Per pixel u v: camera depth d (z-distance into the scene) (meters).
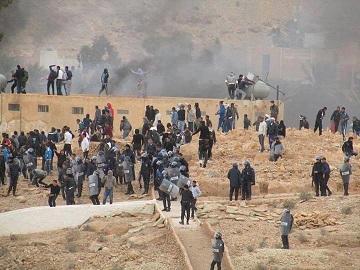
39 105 158.88
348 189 117.12
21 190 124.25
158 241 99.19
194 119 146.25
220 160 131.62
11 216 108.94
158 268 90.50
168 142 122.75
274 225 103.38
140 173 122.31
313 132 151.38
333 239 97.00
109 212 110.44
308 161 130.25
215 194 117.12
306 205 109.44
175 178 109.62
